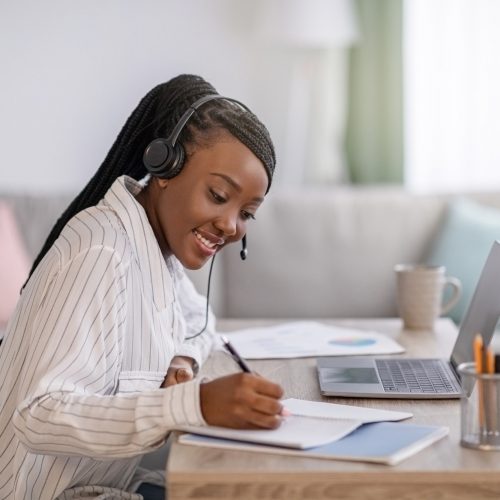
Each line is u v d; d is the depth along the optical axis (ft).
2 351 4.34
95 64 12.49
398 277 6.40
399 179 12.71
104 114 12.55
